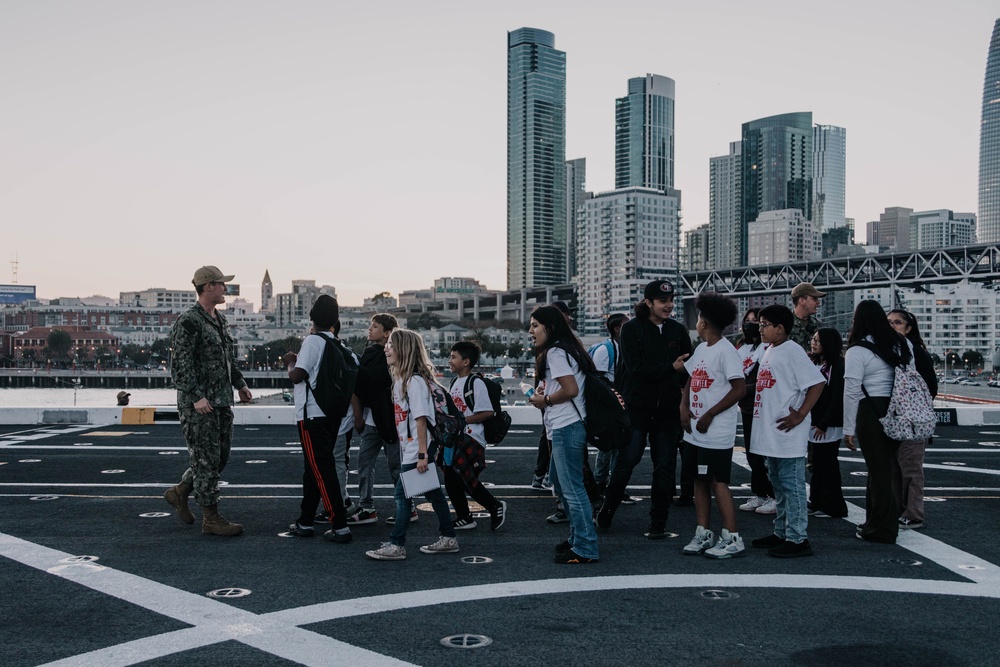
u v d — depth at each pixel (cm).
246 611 514
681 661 433
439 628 484
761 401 683
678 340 750
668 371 734
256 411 1783
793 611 518
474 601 537
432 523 805
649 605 530
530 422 1830
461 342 817
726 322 665
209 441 730
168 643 456
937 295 19875
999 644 461
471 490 762
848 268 12219
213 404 729
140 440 1447
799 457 664
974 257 10406
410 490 645
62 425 1717
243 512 841
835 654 445
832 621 500
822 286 12544
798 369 662
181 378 716
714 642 462
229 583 577
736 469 1148
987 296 19312
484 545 704
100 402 15075
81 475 1063
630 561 647
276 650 446
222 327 749
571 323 672
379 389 788
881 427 712
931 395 746
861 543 711
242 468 1139
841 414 811
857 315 736
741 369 654
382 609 519
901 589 567
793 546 658
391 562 641
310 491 725
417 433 646
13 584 571
